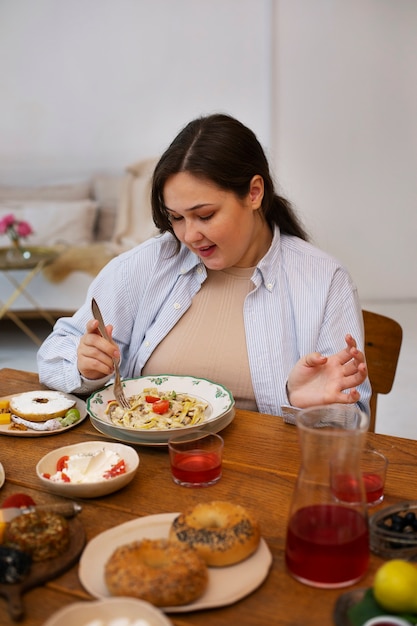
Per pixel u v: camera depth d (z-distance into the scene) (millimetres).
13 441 1299
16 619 811
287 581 884
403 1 4738
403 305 5141
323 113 4949
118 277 1617
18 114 5246
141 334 1630
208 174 1340
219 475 1141
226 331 1563
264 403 1546
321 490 871
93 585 864
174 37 5078
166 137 5266
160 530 976
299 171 5039
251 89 5094
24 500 1028
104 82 5195
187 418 1296
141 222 4754
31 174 5340
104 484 1062
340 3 4781
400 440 1290
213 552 887
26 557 878
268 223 1612
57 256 4094
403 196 5047
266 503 1071
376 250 5148
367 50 4832
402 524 951
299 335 1548
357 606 828
